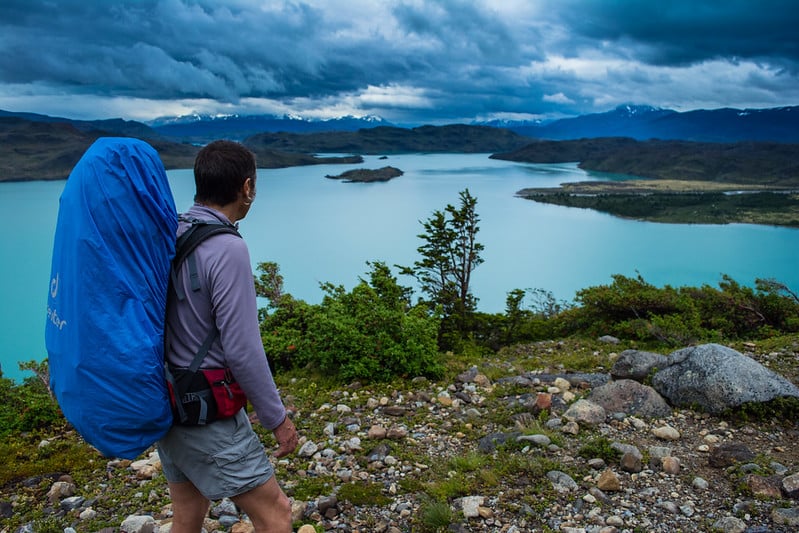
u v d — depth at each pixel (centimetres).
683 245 15225
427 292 1332
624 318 1136
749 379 520
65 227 198
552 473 413
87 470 462
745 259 13300
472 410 568
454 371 721
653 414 529
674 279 10794
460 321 1266
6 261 9006
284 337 838
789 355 743
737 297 1073
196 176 229
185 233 215
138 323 193
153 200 202
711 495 387
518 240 15100
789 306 1041
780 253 14225
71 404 190
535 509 371
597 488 395
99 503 399
